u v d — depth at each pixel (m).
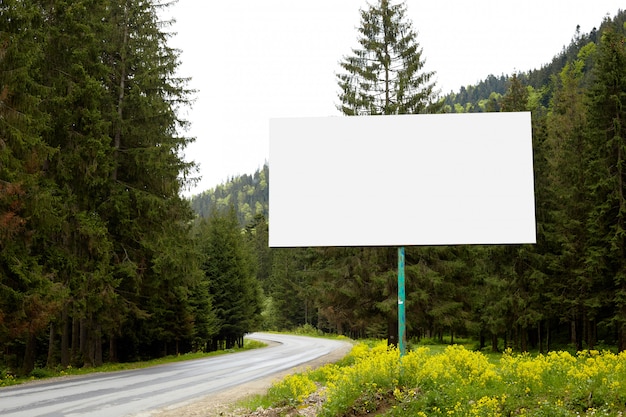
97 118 20.31
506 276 31.52
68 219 20.03
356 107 22.86
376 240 12.31
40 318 16.81
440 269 21.50
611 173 26.34
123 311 23.02
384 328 42.69
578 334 33.28
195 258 23.86
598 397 7.84
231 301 54.59
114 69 22.78
